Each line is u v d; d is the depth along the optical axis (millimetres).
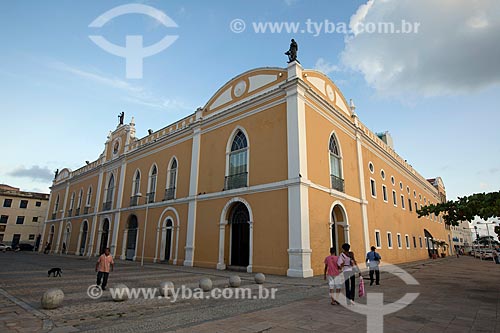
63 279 10906
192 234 17094
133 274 12906
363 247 17391
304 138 13523
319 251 13070
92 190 30531
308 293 8320
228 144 16516
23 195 48969
